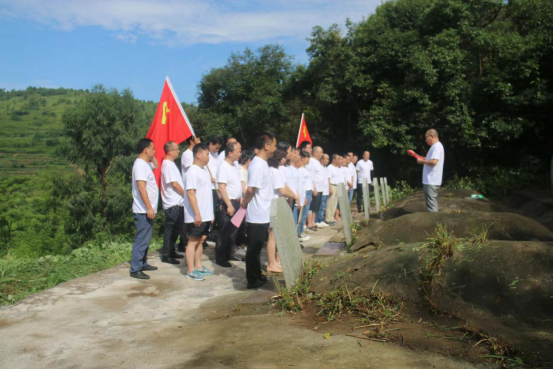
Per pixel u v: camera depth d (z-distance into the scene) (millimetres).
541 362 2535
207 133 29141
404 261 3914
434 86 18875
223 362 2814
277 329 3404
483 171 19500
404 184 19875
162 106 7684
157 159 7605
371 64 20984
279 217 4352
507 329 3012
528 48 17844
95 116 24234
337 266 4539
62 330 3707
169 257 6773
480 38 18078
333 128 25594
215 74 30812
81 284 5285
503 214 5711
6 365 2992
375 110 19719
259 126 29109
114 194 23703
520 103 17984
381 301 3621
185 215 5832
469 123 18250
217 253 6438
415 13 20266
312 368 2641
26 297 4695
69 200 23891
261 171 5113
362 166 13688
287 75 30578
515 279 3359
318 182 9883
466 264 3590
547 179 17000
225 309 4199
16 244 24203
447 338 3000
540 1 18484
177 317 4133
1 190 29844
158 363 2904
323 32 22047
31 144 111500
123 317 4125
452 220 5789
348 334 3180
